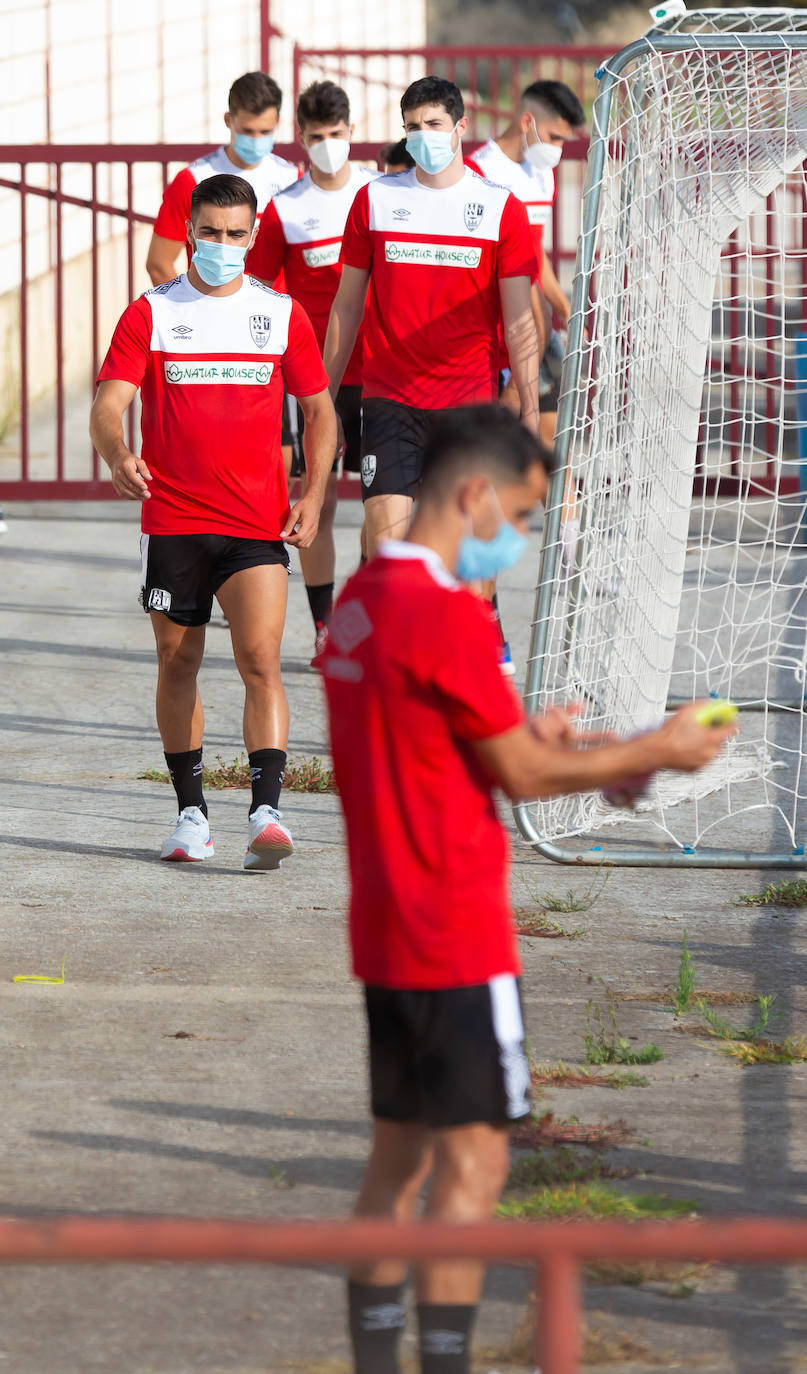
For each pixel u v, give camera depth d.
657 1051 17.52
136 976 19.61
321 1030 18.08
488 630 10.53
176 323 22.36
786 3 112.19
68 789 27.72
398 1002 10.70
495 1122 10.81
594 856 24.58
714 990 19.61
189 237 22.28
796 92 26.47
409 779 10.55
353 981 19.58
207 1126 15.66
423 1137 11.36
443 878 10.57
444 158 25.92
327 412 23.12
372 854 10.69
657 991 19.58
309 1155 15.08
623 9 181.00
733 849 25.09
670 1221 13.70
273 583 22.78
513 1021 10.81
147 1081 16.69
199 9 81.69
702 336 29.73
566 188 108.38
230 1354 11.80
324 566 34.28
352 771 10.80
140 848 24.73
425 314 26.44
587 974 20.09
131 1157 14.98
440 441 11.05
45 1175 14.55
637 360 26.92
